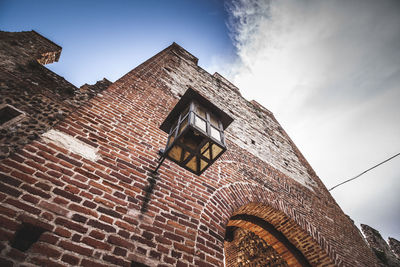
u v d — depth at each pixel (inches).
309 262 163.0
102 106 111.2
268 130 258.7
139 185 92.4
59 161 78.3
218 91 237.9
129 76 145.5
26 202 63.6
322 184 240.5
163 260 76.9
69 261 60.1
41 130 111.8
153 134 119.0
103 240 69.2
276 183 174.7
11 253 54.6
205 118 88.4
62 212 67.7
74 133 90.3
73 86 149.5
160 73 175.6
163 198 95.7
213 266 88.4
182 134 75.7
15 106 114.2
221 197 121.1
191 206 102.7
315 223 168.1
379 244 262.7
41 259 57.0
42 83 135.3
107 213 76.1
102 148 93.4
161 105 143.5
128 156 99.0
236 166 155.6
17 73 130.0
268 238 174.4
